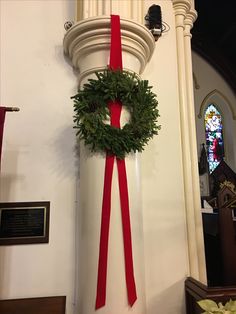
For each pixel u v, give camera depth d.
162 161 2.01
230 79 6.76
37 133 1.96
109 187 1.59
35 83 2.04
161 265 1.85
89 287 1.54
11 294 1.72
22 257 1.78
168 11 2.30
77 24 1.80
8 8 2.15
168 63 2.19
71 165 1.93
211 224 2.26
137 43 1.85
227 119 6.64
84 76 1.85
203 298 1.47
